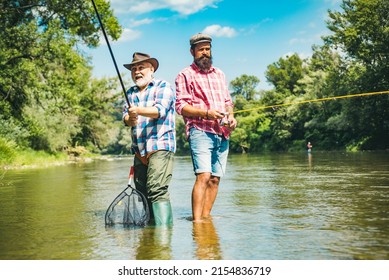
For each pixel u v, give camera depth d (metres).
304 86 62.19
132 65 4.13
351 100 39.09
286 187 6.36
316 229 3.20
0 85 20.66
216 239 2.94
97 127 43.97
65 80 23.09
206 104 4.09
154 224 3.64
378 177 7.53
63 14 21.19
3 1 19.25
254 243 2.80
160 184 3.75
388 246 2.64
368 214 3.79
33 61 20.55
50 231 3.39
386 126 37.72
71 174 11.80
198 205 3.85
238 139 72.00
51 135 30.02
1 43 19.19
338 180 7.20
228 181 7.77
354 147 40.28
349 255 2.48
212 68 4.21
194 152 4.00
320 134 53.16
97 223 3.75
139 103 4.07
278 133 62.47
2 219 4.00
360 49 36.94
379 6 35.66
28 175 11.41
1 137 19.92
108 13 22.27
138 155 4.01
